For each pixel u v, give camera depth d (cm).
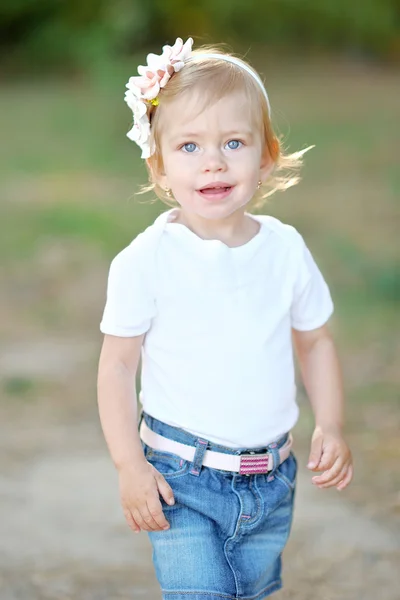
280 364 336
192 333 328
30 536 504
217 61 336
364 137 1970
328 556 473
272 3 3161
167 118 333
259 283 336
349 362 779
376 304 940
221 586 317
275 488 336
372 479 562
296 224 1296
